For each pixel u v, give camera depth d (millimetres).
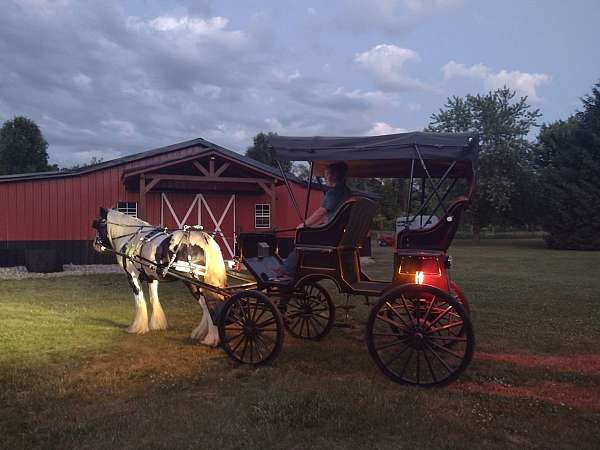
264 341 6055
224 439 3994
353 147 5805
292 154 6023
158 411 4520
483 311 9445
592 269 17781
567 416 4508
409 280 5516
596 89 34750
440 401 4789
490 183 37906
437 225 5418
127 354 6336
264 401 4688
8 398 4840
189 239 6707
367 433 4109
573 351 6691
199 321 8320
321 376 5535
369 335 5355
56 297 10797
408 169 6969
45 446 3877
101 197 18500
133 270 7363
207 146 20141
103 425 4230
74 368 5773
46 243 17750
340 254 5809
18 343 6820
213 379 5418
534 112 40281
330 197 6109
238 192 20250
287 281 6211
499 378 5531
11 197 17297
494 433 4109
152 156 19203
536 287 12750
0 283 13195
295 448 3857
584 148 33594
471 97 40969
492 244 39312
